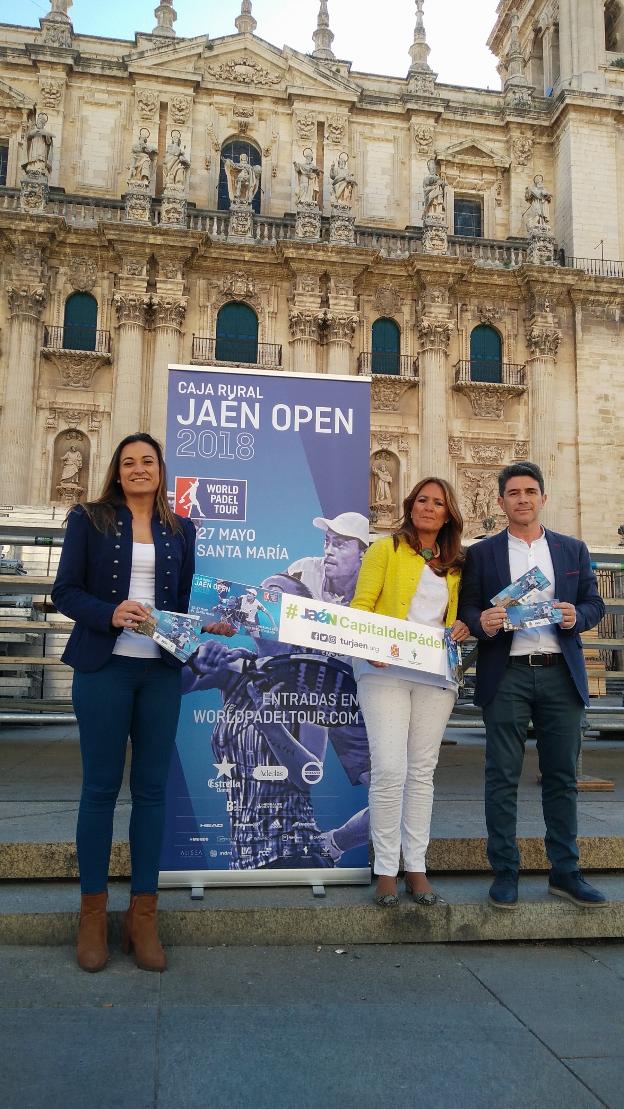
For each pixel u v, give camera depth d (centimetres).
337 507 523
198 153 3541
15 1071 310
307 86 3606
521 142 3747
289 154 3609
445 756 998
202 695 495
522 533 502
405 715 469
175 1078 309
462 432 3353
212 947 439
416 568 480
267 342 3306
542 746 483
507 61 4297
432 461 3256
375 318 3384
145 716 428
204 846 486
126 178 3466
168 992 382
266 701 500
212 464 515
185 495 509
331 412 531
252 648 502
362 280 3362
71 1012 359
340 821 498
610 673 984
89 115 3481
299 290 3266
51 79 3438
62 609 425
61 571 433
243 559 510
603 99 3650
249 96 3588
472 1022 360
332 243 3256
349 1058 327
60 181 3403
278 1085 307
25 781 730
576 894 464
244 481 516
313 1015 363
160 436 3109
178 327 3200
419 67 3709
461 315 3431
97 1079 307
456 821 586
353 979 403
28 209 3142
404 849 479
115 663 424
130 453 446
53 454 3130
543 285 3381
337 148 3619
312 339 3269
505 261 3528
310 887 488
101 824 415
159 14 3594
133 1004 368
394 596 477
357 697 501
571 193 3594
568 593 489
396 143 3684
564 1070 321
